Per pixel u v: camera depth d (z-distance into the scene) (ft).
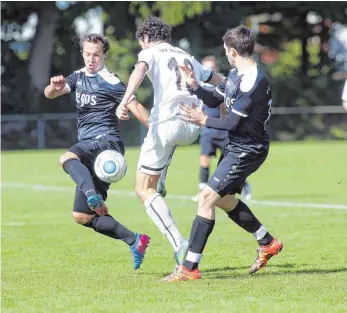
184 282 61.21
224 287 58.65
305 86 339.16
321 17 353.72
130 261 73.05
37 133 297.53
